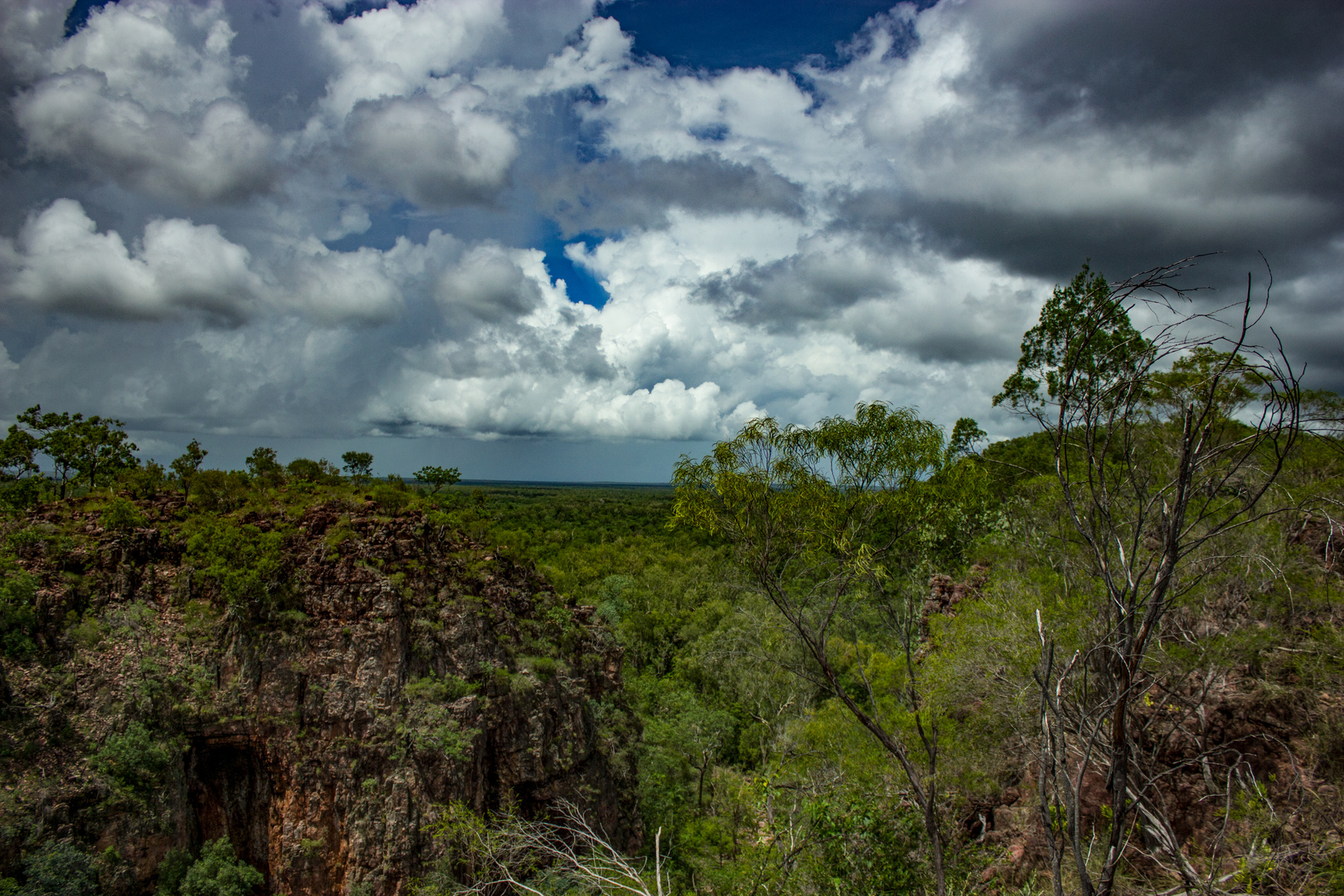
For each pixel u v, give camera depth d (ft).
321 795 60.39
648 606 168.14
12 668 55.57
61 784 52.54
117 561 65.98
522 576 87.45
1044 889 47.96
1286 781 41.04
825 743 71.10
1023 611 60.95
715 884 68.39
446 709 65.92
